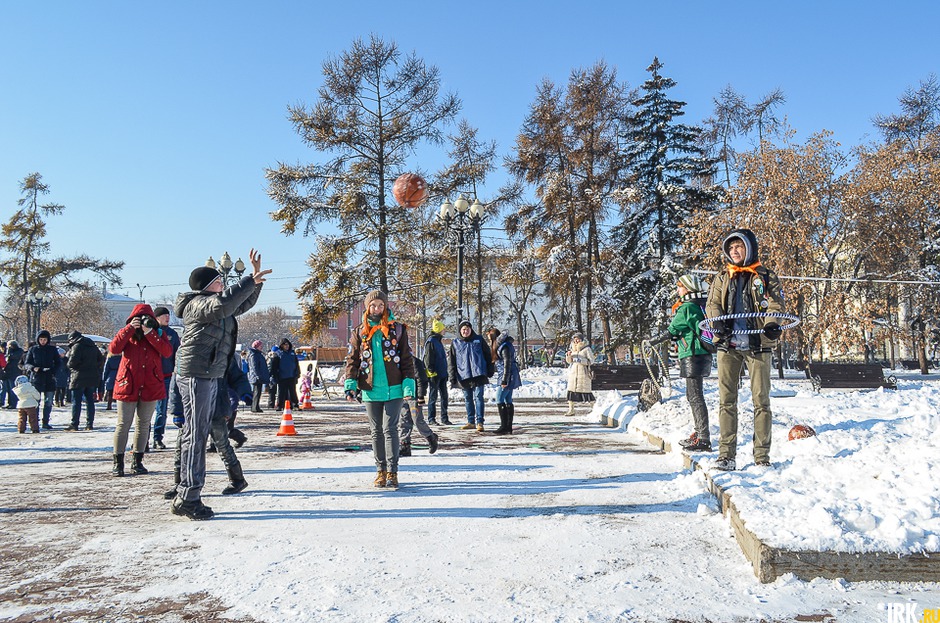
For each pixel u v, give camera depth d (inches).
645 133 1508.4
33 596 145.6
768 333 238.4
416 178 538.0
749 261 244.1
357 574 159.3
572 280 1489.9
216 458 350.3
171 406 277.6
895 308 1460.4
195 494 214.7
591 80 1472.7
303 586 151.3
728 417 245.6
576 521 207.5
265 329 4677.7
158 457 359.9
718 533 191.5
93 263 1959.9
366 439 440.1
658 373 566.9
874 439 275.6
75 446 413.7
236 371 341.7
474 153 1454.2
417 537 191.3
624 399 575.8
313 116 1268.5
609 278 1499.8
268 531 198.5
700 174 1505.9
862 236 1178.6
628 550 177.3
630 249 1515.7
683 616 133.4
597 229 1539.1
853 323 1135.0
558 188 1448.1
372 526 203.9
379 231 1282.0
